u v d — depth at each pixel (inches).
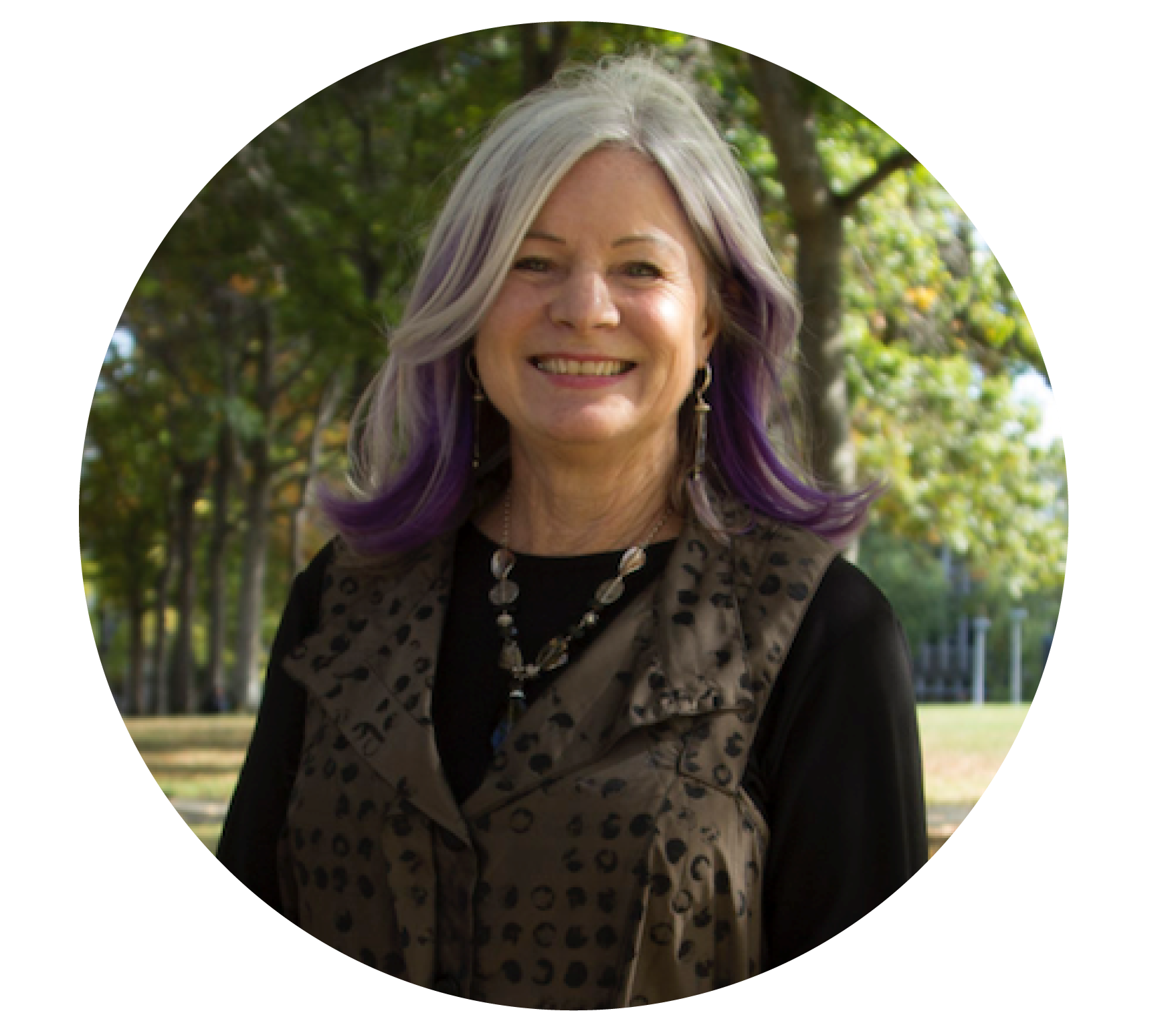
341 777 67.1
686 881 60.8
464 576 72.1
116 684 668.7
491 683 67.7
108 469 536.7
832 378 240.2
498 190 65.0
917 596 703.7
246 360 506.6
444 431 73.7
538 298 64.8
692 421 71.8
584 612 68.2
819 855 62.8
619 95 67.3
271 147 353.4
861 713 63.4
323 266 347.6
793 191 245.1
